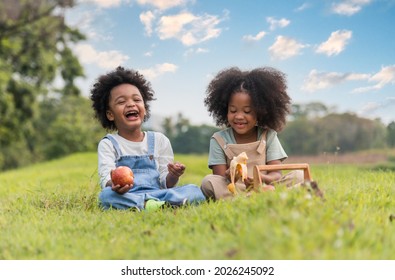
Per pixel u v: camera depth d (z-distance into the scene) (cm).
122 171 596
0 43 3141
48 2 2886
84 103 5053
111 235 442
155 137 702
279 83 662
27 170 1938
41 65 3447
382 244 340
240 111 627
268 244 297
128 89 688
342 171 994
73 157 2656
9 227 482
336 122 3772
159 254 364
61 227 474
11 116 3559
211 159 648
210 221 432
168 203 603
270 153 648
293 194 402
